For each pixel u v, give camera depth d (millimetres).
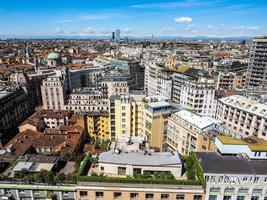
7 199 63906
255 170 64312
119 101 131750
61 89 198375
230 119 145750
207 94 163625
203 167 65000
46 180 64875
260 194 64000
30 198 65688
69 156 86375
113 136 140500
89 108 194500
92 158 72750
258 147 72188
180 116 113375
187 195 61812
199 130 99938
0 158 96625
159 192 61438
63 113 173250
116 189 61625
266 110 126188
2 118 170625
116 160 67188
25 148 114625
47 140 129000
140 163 65938
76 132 146375
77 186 62500
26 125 154125
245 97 147625
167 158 68625
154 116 118000
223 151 73562
